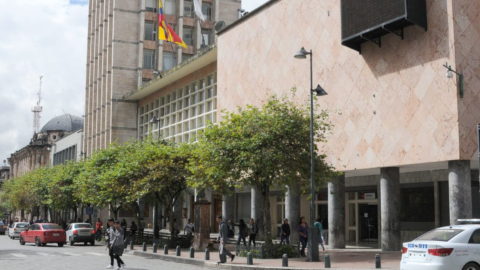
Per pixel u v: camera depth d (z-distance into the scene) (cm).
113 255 2012
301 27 3112
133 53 6272
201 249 2928
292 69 3158
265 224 2370
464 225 1392
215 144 2316
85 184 4128
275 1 3347
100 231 4459
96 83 7144
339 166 2794
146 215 6188
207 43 6456
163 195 3422
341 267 1850
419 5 2348
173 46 6266
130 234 4019
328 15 2916
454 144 2208
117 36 6212
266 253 2302
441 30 2294
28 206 7194
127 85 6212
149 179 3084
